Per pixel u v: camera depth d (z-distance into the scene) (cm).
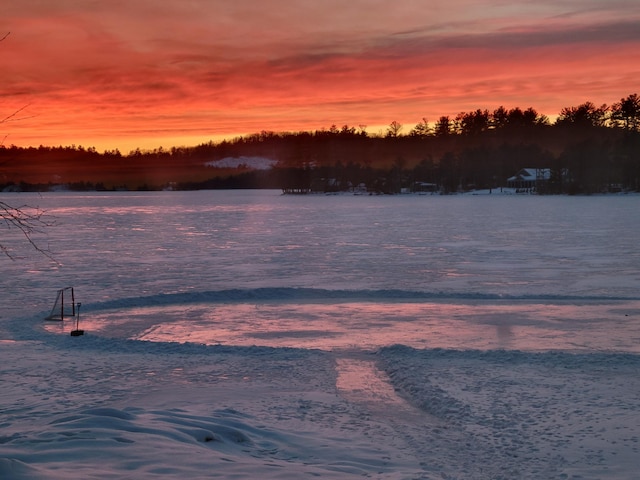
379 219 8625
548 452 960
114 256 4622
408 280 3334
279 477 715
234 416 1134
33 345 1920
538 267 3766
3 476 619
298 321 2344
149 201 18512
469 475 853
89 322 2372
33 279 3506
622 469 884
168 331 2200
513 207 11388
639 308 2500
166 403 1255
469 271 3644
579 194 16812
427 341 1953
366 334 2088
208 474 698
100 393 1352
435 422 1132
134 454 751
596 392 1311
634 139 17175
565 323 2216
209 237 6141
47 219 9338
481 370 1514
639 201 12988
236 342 2008
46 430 886
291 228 7200
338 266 3941
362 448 959
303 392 1358
